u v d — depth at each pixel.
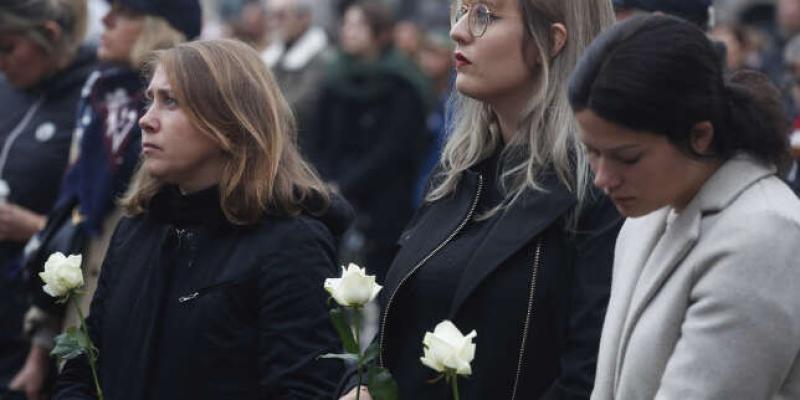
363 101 10.53
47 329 5.55
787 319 2.80
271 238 3.90
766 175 2.96
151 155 3.98
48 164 6.14
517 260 3.65
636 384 2.97
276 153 3.98
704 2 4.90
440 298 3.75
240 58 4.04
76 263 3.70
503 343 3.64
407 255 3.89
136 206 4.17
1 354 6.09
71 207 5.53
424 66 12.04
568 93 2.95
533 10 3.74
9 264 6.07
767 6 13.28
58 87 6.22
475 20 3.79
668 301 2.95
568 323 3.62
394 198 10.49
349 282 3.21
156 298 3.96
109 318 4.07
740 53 8.82
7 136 6.22
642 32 2.85
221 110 3.94
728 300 2.82
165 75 3.99
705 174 2.97
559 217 3.63
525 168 3.74
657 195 2.94
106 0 5.57
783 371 2.83
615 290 3.17
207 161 4.01
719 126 2.90
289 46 10.87
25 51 6.13
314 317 3.86
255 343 3.88
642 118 2.81
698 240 2.94
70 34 6.24
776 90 3.03
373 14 10.62
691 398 2.81
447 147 4.01
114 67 5.64
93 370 3.74
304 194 4.00
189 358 3.87
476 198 3.83
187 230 4.01
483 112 3.93
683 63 2.82
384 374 3.33
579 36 3.75
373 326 7.83
